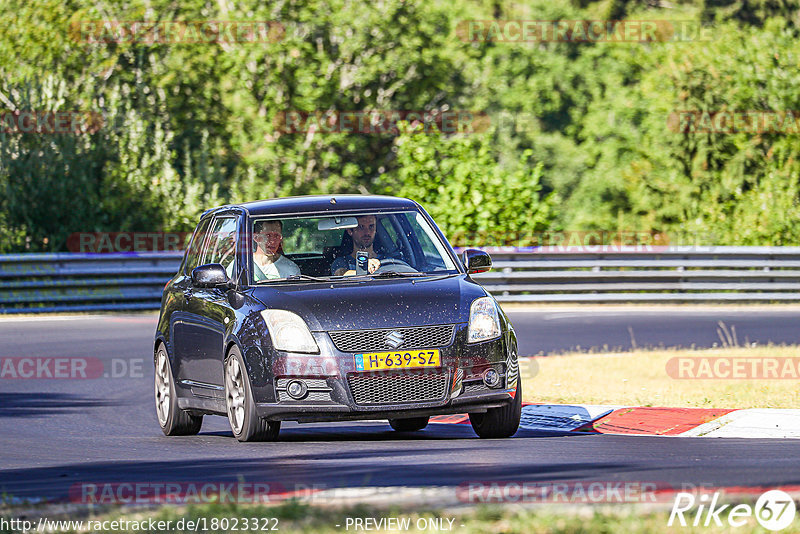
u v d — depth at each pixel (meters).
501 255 85.31
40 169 101.12
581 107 195.62
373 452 29.88
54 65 125.75
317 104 136.88
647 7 199.50
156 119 122.06
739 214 106.94
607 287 86.00
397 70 142.38
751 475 25.05
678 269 87.00
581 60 195.62
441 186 96.69
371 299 31.72
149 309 86.25
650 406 38.84
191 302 36.38
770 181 106.38
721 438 32.91
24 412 43.12
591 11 198.88
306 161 140.38
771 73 128.38
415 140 99.75
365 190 137.75
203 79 137.12
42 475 27.66
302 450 30.58
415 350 31.05
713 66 130.25
